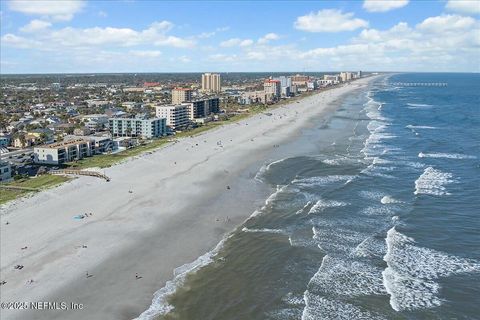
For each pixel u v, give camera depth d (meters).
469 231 81.94
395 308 59.06
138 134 199.00
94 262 73.75
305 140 178.88
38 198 106.00
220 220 92.12
